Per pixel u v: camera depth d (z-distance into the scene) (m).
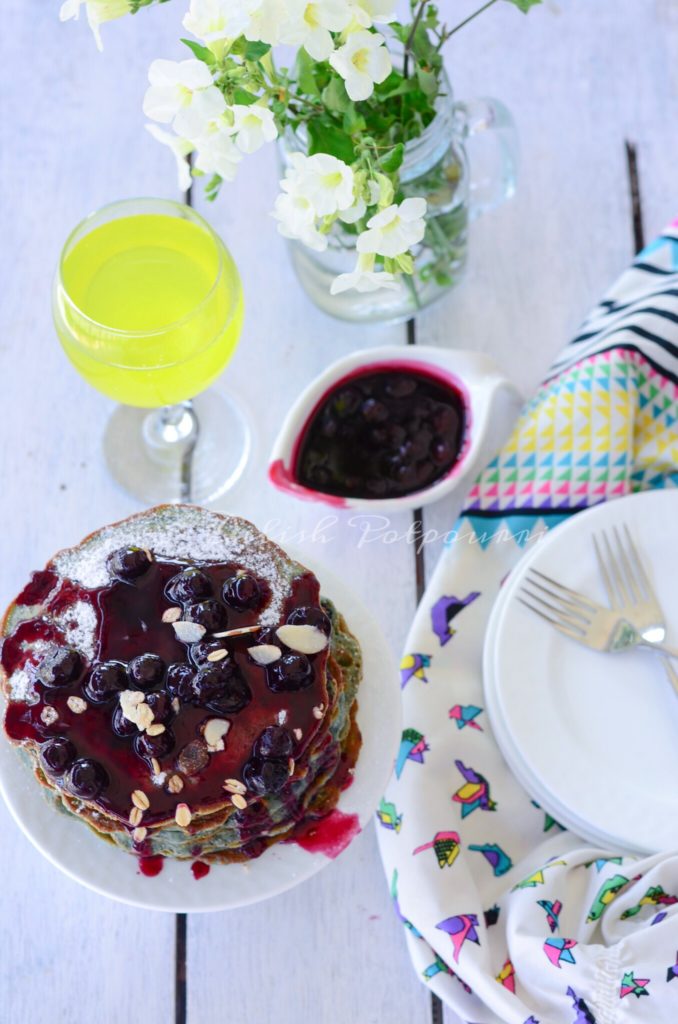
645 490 0.88
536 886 0.76
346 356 0.87
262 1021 0.79
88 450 0.89
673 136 0.94
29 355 0.90
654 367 0.86
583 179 0.93
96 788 0.68
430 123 0.78
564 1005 0.74
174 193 0.93
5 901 0.81
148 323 0.83
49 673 0.69
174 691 0.69
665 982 0.73
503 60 0.96
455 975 0.77
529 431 0.85
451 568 0.84
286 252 0.92
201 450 0.89
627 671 0.80
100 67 0.96
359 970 0.80
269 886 0.73
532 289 0.92
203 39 0.67
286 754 0.68
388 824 0.79
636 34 0.96
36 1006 0.79
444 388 0.86
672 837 0.76
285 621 0.71
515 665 0.79
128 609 0.71
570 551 0.81
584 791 0.77
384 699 0.75
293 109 0.77
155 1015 0.79
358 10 0.68
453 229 0.86
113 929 0.80
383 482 0.85
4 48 0.96
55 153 0.94
